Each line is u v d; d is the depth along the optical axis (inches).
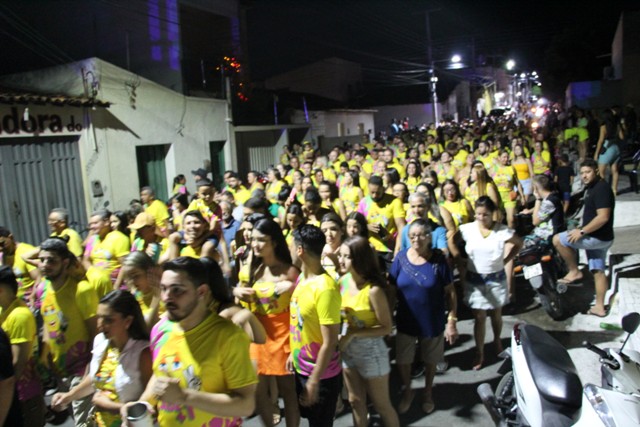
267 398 179.5
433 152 727.7
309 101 1290.6
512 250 229.5
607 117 586.9
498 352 243.3
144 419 110.0
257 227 171.8
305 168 553.0
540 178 308.2
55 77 511.2
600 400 131.0
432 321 194.5
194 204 332.8
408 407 201.2
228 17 905.5
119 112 524.7
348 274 173.2
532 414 153.6
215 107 697.6
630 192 478.0
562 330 265.3
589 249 267.3
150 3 708.7
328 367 160.7
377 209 292.8
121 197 525.7
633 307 242.5
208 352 111.9
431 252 198.2
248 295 172.6
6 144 420.8
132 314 138.3
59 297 183.3
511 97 3663.9
